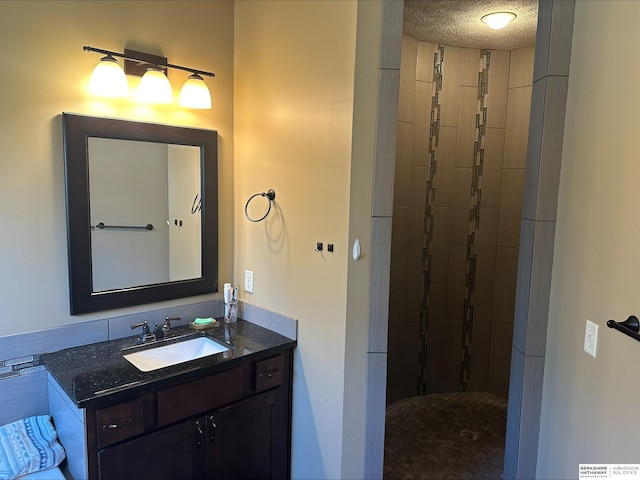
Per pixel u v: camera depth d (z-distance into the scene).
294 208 2.11
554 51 1.62
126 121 2.04
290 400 2.21
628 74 1.33
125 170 2.06
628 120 1.33
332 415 2.03
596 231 1.47
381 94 1.80
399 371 3.19
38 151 1.83
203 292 2.39
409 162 2.96
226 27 2.34
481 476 2.47
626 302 1.33
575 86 1.59
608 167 1.42
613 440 1.39
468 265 3.24
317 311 2.05
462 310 3.29
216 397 1.90
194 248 2.34
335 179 1.91
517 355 1.84
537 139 1.70
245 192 2.39
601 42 1.46
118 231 2.06
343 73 1.84
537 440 1.81
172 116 2.20
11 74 1.74
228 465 1.99
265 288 2.31
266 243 2.28
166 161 2.19
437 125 3.04
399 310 3.08
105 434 1.60
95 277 2.01
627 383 1.33
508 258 3.18
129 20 2.02
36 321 1.88
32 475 1.67
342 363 1.96
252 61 2.27
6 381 1.82
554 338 1.70
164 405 1.74
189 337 2.18
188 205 2.29
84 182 1.93
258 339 2.16
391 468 2.52
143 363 1.99
